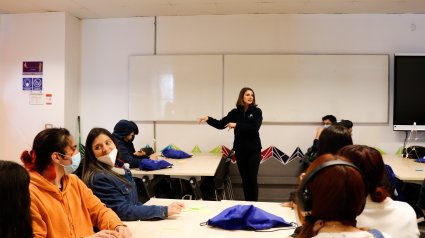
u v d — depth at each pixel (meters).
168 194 4.05
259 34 5.27
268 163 5.16
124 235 1.80
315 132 5.23
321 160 1.04
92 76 5.55
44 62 5.21
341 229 0.98
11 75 5.30
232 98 5.28
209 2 4.68
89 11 5.15
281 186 5.02
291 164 5.13
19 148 5.30
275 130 5.27
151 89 5.41
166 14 5.30
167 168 3.80
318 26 5.20
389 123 5.14
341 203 0.95
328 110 5.18
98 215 1.97
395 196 2.87
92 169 2.21
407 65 4.98
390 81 5.12
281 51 5.25
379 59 5.11
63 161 1.78
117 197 2.16
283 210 2.29
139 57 5.41
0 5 4.86
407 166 4.00
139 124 5.46
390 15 5.12
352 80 5.14
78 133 5.56
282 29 5.24
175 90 5.37
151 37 5.42
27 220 1.21
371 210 1.47
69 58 5.29
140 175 3.56
